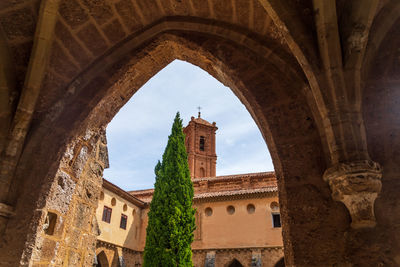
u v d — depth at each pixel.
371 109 3.08
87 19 3.67
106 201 20.14
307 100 3.38
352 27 2.89
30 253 3.28
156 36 4.14
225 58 3.87
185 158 18.39
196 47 4.01
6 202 3.36
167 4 3.83
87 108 3.94
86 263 4.49
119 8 3.69
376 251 2.62
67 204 4.04
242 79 3.74
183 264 15.43
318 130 3.24
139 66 4.25
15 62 3.73
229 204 22.77
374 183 2.54
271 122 3.47
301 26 3.08
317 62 2.97
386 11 3.15
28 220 3.38
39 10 3.46
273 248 20.69
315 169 3.13
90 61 4.03
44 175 3.61
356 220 2.61
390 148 2.91
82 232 4.43
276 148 3.34
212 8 3.75
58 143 3.79
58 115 3.84
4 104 3.63
